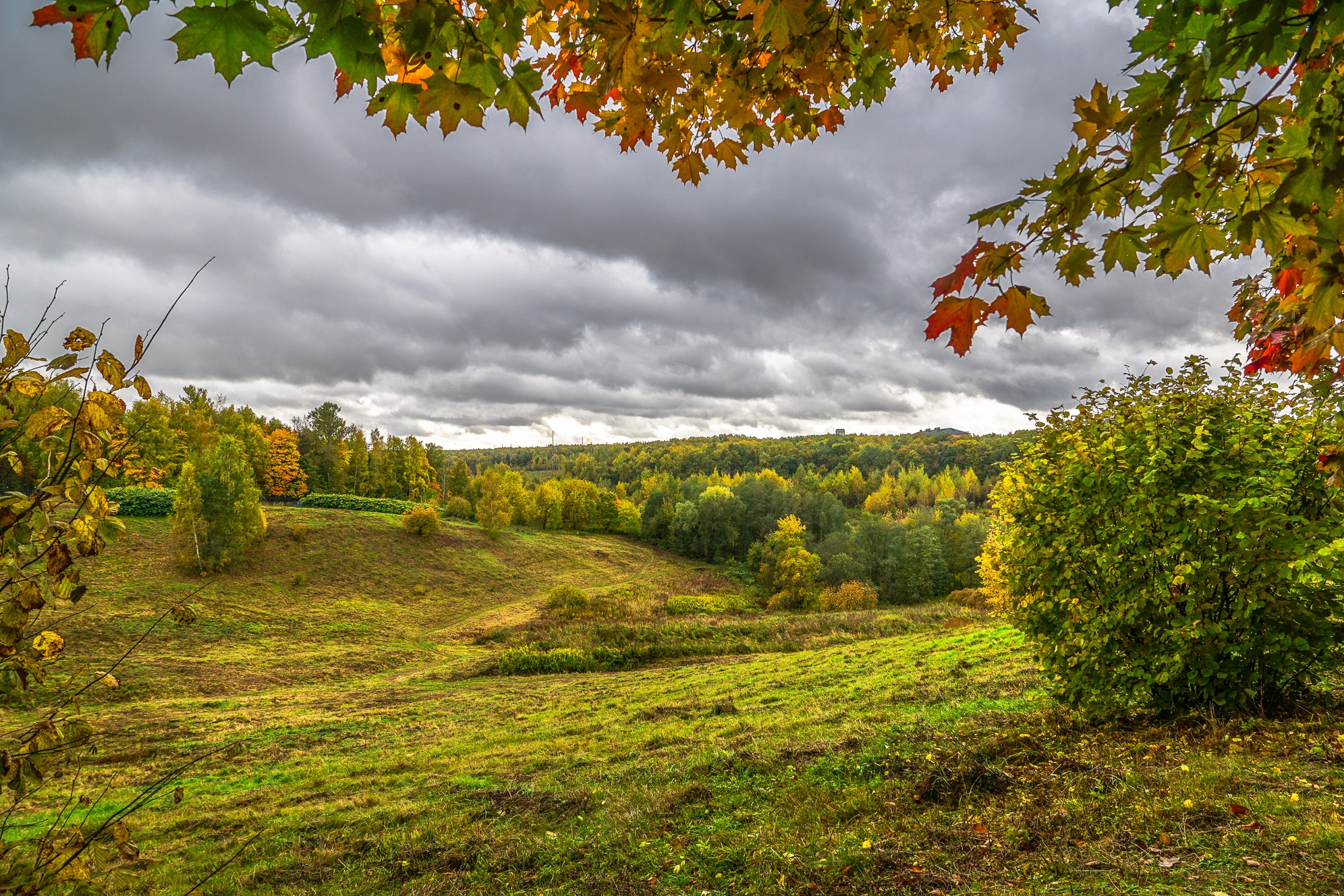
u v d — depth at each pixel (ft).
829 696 46.11
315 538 178.29
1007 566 24.41
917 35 8.57
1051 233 4.62
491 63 5.43
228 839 27.32
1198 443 19.11
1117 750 18.43
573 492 273.54
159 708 68.80
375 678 93.04
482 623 137.59
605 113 8.79
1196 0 4.17
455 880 19.33
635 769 29.78
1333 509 18.06
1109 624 20.65
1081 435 22.66
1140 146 4.19
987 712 28.43
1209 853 11.74
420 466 281.95
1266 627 18.63
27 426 5.85
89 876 5.93
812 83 8.86
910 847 14.93
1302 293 6.28
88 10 3.96
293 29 4.64
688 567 232.32
